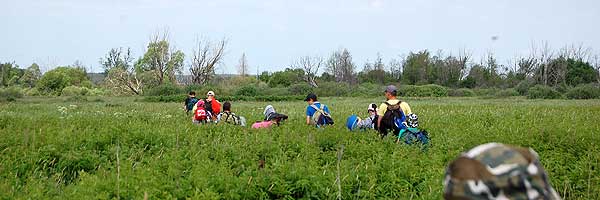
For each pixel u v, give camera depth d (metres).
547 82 71.94
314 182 7.48
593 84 61.59
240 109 26.48
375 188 7.76
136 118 16.95
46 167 9.06
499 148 2.53
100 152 10.05
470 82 78.31
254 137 10.94
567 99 50.66
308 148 9.94
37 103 41.12
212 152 9.48
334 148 10.64
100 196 6.21
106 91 68.88
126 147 9.98
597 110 23.94
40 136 10.58
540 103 38.03
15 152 9.27
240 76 83.94
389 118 11.54
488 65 80.06
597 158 9.31
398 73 89.06
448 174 2.54
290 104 38.47
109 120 15.20
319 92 60.62
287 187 7.39
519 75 77.56
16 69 87.06
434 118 17.73
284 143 10.46
